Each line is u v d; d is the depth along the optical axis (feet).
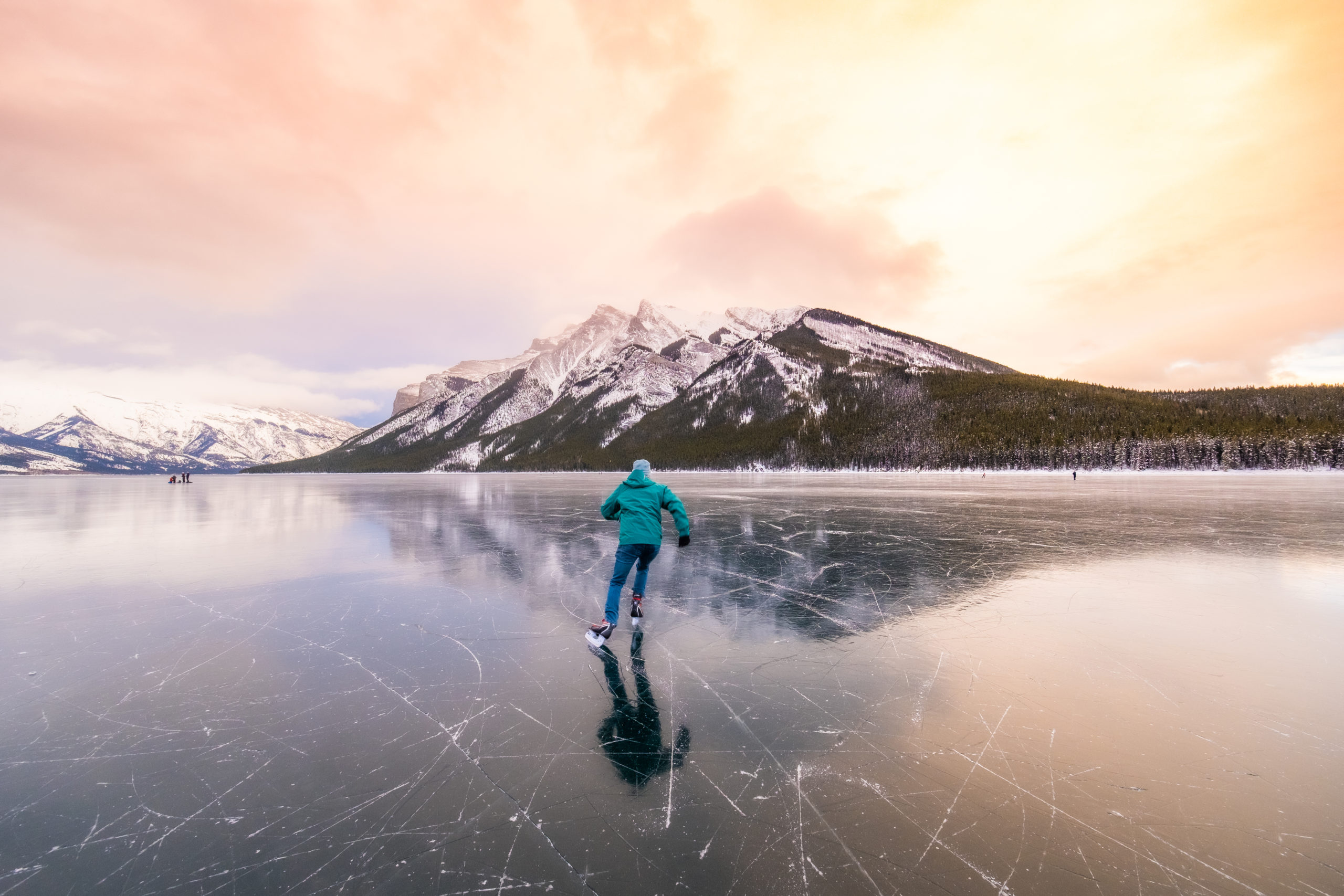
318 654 16.66
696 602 22.16
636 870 7.93
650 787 9.91
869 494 91.56
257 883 7.73
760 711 12.70
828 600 22.11
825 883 7.58
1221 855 7.95
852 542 36.60
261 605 21.98
